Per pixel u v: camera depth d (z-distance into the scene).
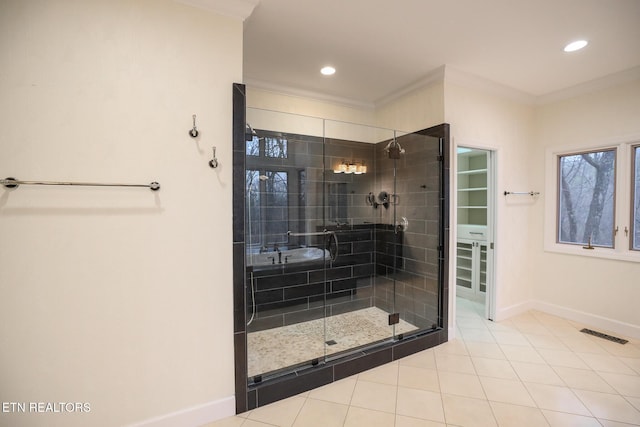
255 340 2.32
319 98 3.06
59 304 1.30
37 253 1.26
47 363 1.29
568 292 2.97
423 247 2.66
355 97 3.16
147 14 1.42
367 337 2.45
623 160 2.58
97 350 1.36
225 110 1.59
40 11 1.24
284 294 2.60
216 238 1.59
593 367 2.11
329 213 2.87
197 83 1.53
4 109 1.20
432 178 2.57
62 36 1.27
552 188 3.07
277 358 2.09
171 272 1.50
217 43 1.57
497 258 2.94
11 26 1.20
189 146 1.52
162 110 1.46
